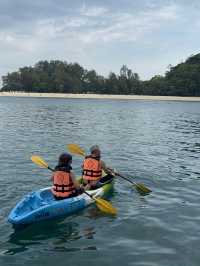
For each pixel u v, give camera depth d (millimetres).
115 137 26578
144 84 147375
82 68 149750
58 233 9312
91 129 31391
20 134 26562
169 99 137625
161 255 8195
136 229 9602
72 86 140250
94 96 137750
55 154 19016
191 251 8391
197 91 141000
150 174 15289
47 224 9875
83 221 10125
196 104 102250
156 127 35125
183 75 141500
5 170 15086
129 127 34219
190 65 144750
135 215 10586
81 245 8656
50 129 30422
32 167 15789
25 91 139500
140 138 26469
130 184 13773
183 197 12312
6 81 140125
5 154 18516
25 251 8312
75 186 10922
